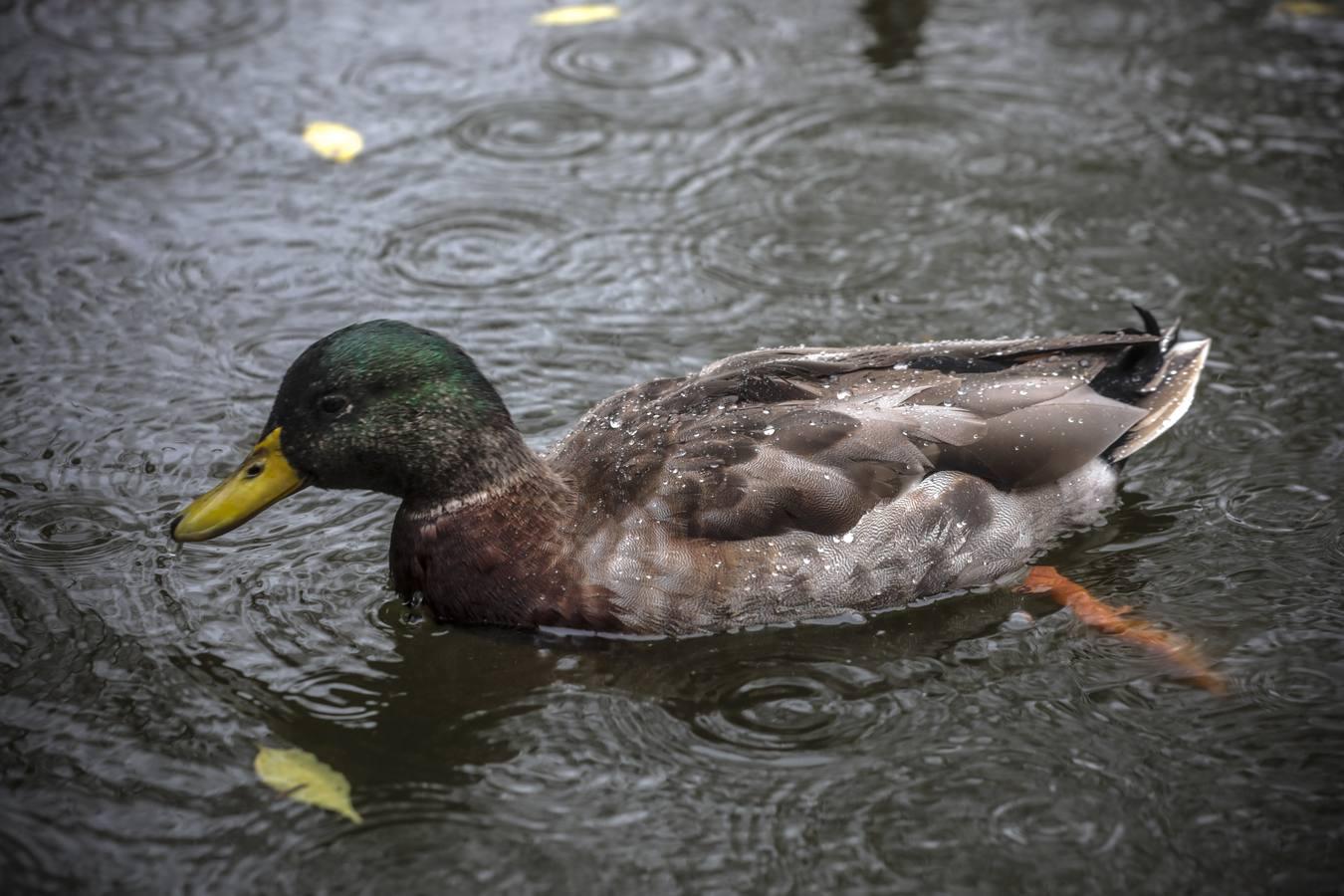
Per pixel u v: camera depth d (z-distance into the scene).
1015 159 8.64
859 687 5.18
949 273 7.72
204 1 10.16
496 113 9.05
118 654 5.29
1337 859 4.43
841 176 8.52
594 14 10.13
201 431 6.54
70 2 10.02
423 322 7.33
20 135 8.63
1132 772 4.77
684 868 4.44
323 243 7.91
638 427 5.59
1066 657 5.31
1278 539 5.89
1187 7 10.20
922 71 9.52
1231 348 7.09
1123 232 8.01
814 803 4.68
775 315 7.41
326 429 5.33
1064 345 5.82
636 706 5.11
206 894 4.32
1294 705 5.05
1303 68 9.45
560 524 5.41
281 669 5.27
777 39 9.90
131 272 7.62
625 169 8.59
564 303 7.50
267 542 5.91
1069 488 5.79
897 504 5.41
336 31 9.87
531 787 4.76
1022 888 4.36
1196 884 4.36
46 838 4.50
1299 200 8.22
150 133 8.74
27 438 6.43
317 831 4.57
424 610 5.59
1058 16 10.12
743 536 5.32
